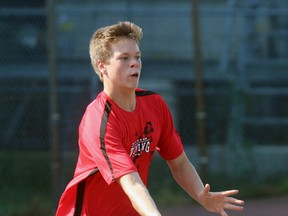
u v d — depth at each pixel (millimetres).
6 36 36469
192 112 40375
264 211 30391
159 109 13797
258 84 38375
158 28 41969
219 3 44812
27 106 35375
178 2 44219
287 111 37656
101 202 13609
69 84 36969
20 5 37156
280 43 39500
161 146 14406
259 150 36031
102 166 12727
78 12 39875
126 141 13117
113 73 12922
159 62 41406
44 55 36531
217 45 41031
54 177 28844
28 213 30797
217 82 38562
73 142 35031
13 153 34031
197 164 35594
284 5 39969
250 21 39531
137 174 12516
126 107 13180
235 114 36594
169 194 32719
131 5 42906
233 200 13086
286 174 35375
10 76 35969
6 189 32969
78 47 39094
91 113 13188
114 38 12883
